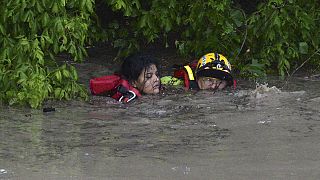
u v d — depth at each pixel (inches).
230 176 448.8
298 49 837.8
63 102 684.7
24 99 656.4
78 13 722.8
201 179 442.9
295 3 843.4
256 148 515.5
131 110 651.5
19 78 663.8
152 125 589.9
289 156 494.3
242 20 841.5
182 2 848.9
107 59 910.4
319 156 494.3
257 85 764.6
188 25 925.2
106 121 604.7
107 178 445.4
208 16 829.2
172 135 555.2
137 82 727.7
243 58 850.8
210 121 603.2
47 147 519.8
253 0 975.6
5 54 676.1
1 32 682.2
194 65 797.9
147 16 839.7
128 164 476.1
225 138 544.7
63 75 686.5
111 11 960.3
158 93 732.0
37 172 458.0
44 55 705.6
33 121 603.8
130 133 561.9
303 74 846.5
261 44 844.6
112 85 711.1
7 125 588.4
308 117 615.5
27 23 694.5
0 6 681.6
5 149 513.3
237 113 633.6
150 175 451.2
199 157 492.1
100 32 906.7
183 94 727.1
